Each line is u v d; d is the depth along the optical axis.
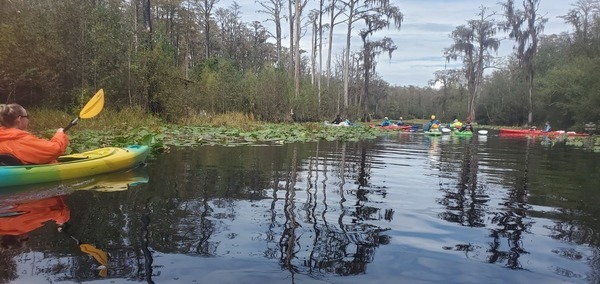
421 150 9.50
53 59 12.91
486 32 42.06
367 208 3.32
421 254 2.29
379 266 2.09
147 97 14.96
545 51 43.88
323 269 2.02
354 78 51.12
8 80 12.12
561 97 31.72
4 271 1.90
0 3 12.20
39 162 4.20
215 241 2.39
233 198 3.54
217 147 8.34
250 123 17.67
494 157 8.36
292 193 3.84
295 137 12.18
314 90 27.22
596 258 2.28
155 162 5.79
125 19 15.40
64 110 13.66
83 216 2.84
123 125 11.35
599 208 3.53
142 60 14.66
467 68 45.81
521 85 42.09
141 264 2.02
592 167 6.84
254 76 22.94
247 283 1.83
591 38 31.38
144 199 3.41
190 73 21.02
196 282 1.83
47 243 2.29
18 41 12.02
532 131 23.98
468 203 3.64
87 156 4.87
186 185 4.08
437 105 62.62
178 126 14.05
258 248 2.29
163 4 28.89
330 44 30.42
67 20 13.21
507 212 3.32
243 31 41.25
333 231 2.66
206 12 33.06
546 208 3.50
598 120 27.62
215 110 20.27
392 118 67.06
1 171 3.76
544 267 2.14
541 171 6.15
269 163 6.00
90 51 13.55
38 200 3.32
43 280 1.82
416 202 3.62
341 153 7.95
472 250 2.38
